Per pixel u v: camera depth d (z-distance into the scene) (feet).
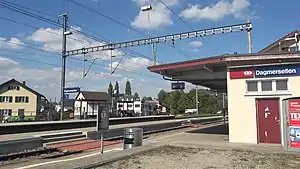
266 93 51.57
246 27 87.51
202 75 73.41
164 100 354.95
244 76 53.21
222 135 71.20
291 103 43.47
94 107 170.71
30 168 36.27
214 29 92.12
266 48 97.35
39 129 89.15
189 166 32.71
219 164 33.73
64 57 124.47
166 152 43.09
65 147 57.62
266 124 51.49
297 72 49.52
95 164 33.27
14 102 224.53
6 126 79.15
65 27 124.77
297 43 80.64
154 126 94.73
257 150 43.80
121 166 32.99
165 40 99.50
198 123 137.18
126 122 132.77
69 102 247.09
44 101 247.09
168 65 64.18
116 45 109.19
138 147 47.62
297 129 42.73
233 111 53.62
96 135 71.36
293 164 33.71
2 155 45.27
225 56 53.72
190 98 325.62
